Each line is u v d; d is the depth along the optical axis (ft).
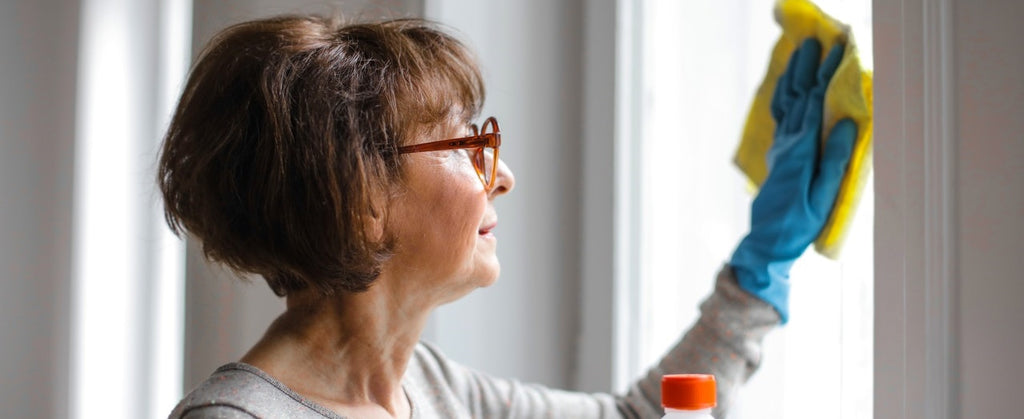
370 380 3.06
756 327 3.52
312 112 2.74
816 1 3.59
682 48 4.50
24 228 4.76
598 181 4.83
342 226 2.74
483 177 3.01
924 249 2.77
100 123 4.86
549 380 4.91
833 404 3.59
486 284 3.12
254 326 5.04
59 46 4.79
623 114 4.73
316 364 2.96
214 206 2.87
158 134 5.03
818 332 3.69
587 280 4.88
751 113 3.74
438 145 2.89
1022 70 2.57
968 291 2.70
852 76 3.17
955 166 2.74
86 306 4.81
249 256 2.89
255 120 2.81
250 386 2.73
